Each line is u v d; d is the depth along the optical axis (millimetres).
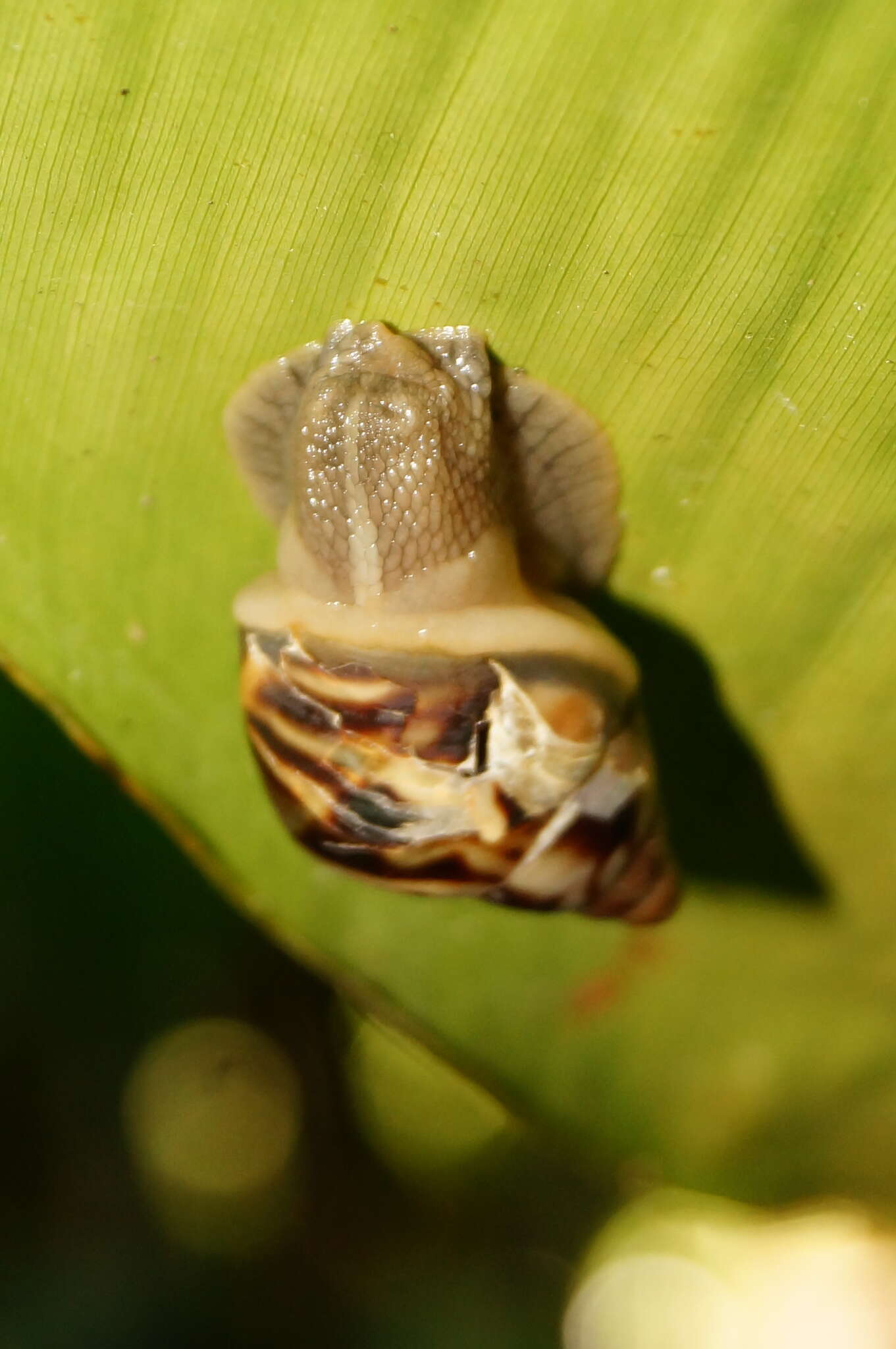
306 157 260
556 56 257
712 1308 332
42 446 270
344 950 285
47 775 298
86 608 274
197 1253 314
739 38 255
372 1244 322
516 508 276
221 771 280
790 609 274
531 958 285
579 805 274
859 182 258
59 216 262
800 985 285
